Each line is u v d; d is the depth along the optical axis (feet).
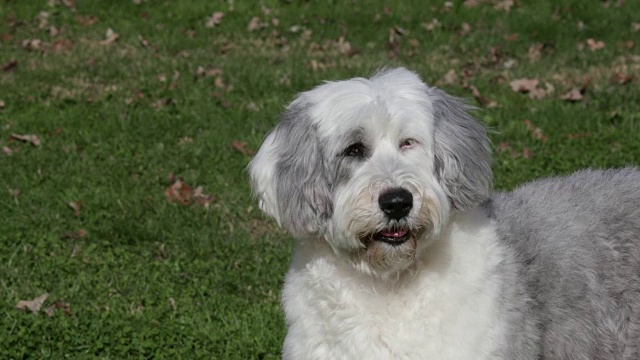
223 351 26.02
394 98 19.29
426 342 19.02
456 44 59.26
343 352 19.51
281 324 27.07
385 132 19.02
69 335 26.91
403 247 18.71
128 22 67.00
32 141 44.93
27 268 31.94
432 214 18.54
